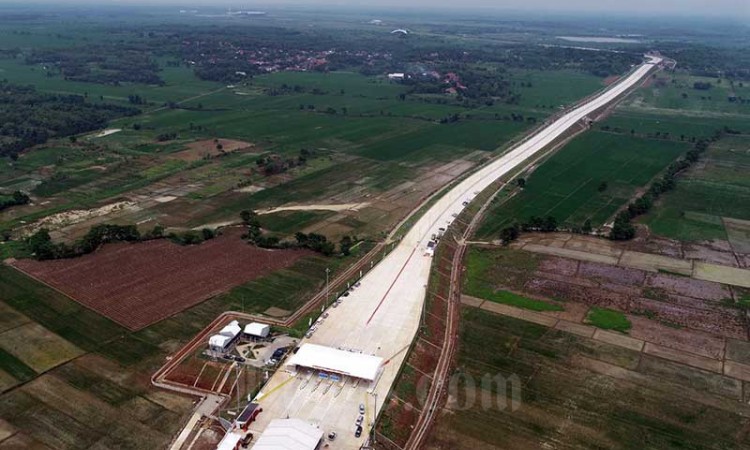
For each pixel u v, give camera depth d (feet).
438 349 345.10
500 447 271.49
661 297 402.52
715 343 350.64
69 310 364.38
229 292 393.29
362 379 307.17
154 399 290.35
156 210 542.16
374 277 419.74
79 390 293.84
